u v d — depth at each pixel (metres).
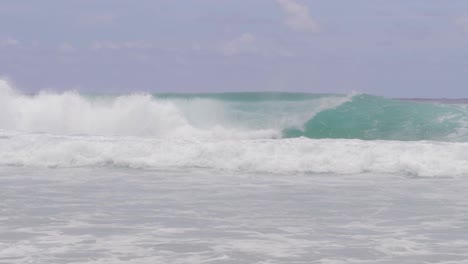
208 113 42.38
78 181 21.92
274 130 41.34
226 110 42.53
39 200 18.03
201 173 24.00
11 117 40.28
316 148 25.50
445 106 40.59
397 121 40.16
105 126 40.00
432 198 18.56
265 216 15.82
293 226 14.62
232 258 11.67
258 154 25.30
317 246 12.63
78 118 40.31
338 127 40.75
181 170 24.66
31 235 13.54
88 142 26.89
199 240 13.12
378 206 17.23
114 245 12.66
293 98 42.38
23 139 28.50
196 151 25.77
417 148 25.38
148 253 12.01
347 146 25.69
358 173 23.98
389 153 24.97
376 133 39.88
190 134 39.97
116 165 25.59
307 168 24.22
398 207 17.11
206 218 15.52
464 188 20.55
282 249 12.37
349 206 17.20
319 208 16.92
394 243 12.91
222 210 16.59
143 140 28.31
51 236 13.45
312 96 42.38
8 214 15.94
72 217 15.59
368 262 11.44
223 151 25.55
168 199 18.28
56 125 40.12
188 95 43.88
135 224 14.76
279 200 18.16
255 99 42.72
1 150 27.48
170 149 26.25
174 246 12.58
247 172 24.30
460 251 12.24
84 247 12.47
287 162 24.59
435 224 14.91
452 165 23.81
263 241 13.05
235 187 20.67
